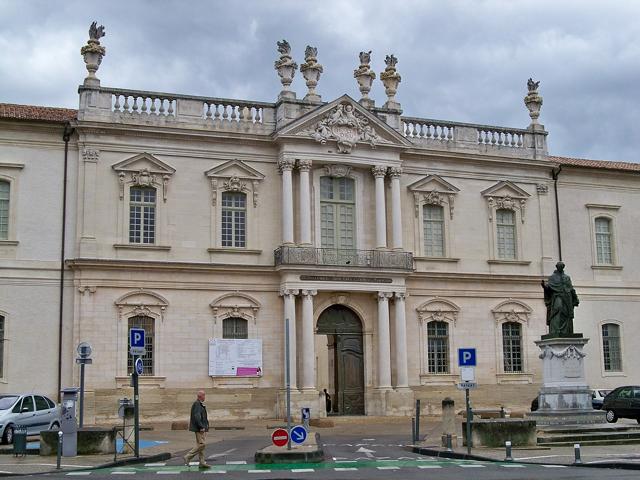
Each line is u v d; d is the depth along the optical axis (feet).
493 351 143.43
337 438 101.35
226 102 131.75
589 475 59.82
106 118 124.57
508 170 149.07
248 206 131.03
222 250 128.47
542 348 100.63
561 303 100.32
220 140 130.21
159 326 123.95
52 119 122.21
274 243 131.64
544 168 151.43
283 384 128.67
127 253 123.65
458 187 144.87
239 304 128.26
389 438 101.04
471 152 145.89
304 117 131.54
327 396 142.20
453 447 82.74
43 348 118.62
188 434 107.04
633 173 159.22
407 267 134.41
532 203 150.51
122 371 121.19
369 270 131.64
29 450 81.76
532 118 152.97
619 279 156.46
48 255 120.57
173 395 123.24
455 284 142.41
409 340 137.90
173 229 126.62
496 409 134.82
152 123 126.72
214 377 125.49
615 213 157.99
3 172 120.47
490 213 146.61
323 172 135.23
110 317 121.49
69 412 77.41
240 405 126.21
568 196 154.51
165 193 126.62
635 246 158.81
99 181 123.65
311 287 128.67
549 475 60.08
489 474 61.36
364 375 134.10
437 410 137.69
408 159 141.69
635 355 155.63
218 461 74.74
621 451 78.79
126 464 71.97
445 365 140.36
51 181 122.31
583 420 94.27
